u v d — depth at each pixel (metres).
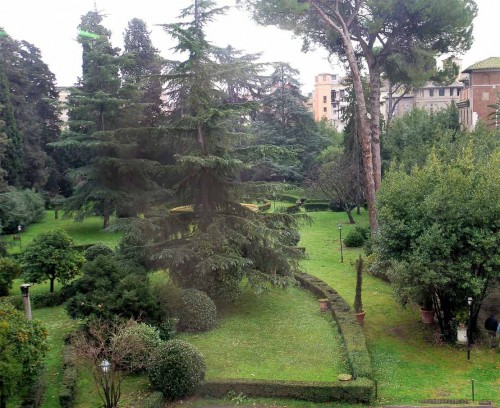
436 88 71.62
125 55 32.31
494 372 12.76
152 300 13.79
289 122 52.00
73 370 11.92
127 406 10.82
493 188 13.80
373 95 27.03
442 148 21.42
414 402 11.23
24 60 44.25
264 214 18.23
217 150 17.09
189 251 16.08
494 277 13.98
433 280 13.45
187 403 11.33
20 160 36.00
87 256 20.70
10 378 9.25
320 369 12.77
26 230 33.25
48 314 17.30
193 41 16.39
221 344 14.45
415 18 24.66
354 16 24.97
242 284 20.67
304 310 17.48
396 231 14.63
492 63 47.06
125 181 31.30
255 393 11.59
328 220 38.06
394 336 15.35
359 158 35.97
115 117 31.17
